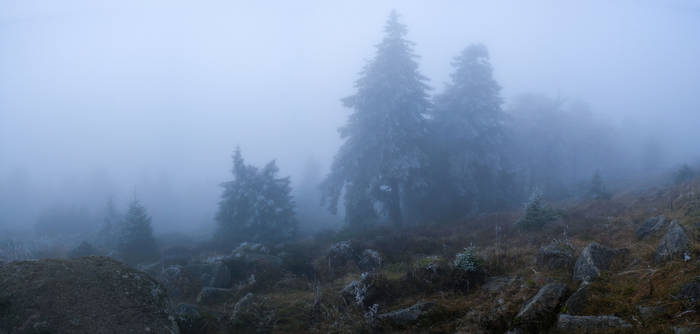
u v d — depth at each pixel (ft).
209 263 34.58
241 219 72.23
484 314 19.24
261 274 33.50
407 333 19.38
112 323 17.39
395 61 73.00
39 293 17.48
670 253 20.21
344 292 25.30
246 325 22.45
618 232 30.73
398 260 36.24
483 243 38.42
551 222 40.57
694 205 30.22
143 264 47.19
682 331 13.26
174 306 23.80
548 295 18.83
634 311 16.05
